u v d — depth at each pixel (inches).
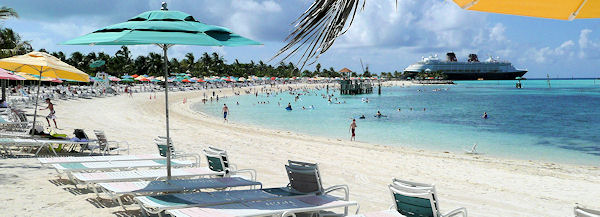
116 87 3031.5
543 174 517.7
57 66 397.1
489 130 1230.3
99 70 4143.7
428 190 180.2
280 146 630.5
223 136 756.0
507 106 2369.6
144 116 1203.9
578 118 1664.6
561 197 364.2
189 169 303.0
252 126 1192.2
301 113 1798.7
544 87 6466.5
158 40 210.2
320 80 7440.9
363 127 1270.9
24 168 351.9
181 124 1015.0
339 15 72.9
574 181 456.4
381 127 1274.6
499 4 75.0
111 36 220.8
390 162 518.9
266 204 218.7
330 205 218.1
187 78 3754.9
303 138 869.2
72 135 634.2
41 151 446.9
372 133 1120.2
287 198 231.3
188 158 473.7
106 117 1059.3
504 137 1074.7
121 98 2118.6
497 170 514.0
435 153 729.6
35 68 452.1
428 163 528.7
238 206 214.4
